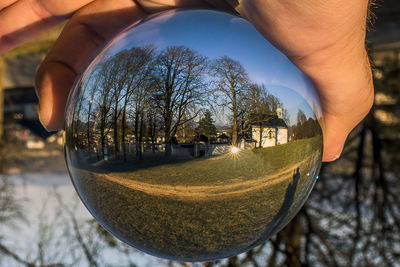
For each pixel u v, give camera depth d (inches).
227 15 20.7
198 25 19.3
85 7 33.0
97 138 20.0
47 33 117.2
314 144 21.9
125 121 19.0
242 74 18.4
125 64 19.5
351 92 25.7
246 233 20.5
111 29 33.2
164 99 18.2
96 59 21.5
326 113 27.2
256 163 18.9
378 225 105.3
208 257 22.9
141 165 19.0
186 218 19.3
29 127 172.6
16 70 178.7
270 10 20.7
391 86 115.1
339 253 104.7
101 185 20.4
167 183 18.9
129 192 19.6
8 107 178.1
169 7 31.5
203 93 18.0
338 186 111.8
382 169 106.4
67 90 32.0
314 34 21.5
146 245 21.8
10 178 155.1
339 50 23.1
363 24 24.0
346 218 107.5
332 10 21.1
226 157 18.5
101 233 108.7
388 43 129.0
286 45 21.2
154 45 19.1
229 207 19.2
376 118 111.5
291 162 20.1
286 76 19.8
